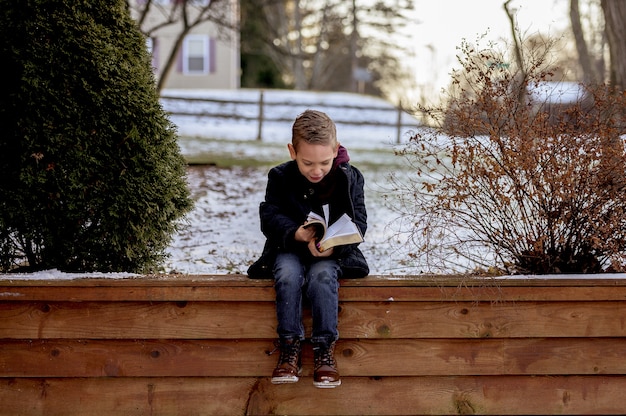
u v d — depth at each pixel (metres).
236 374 2.95
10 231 3.09
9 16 3.04
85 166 3.02
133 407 2.96
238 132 17.05
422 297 2.92
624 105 3.13
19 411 2.94
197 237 5.83
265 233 3.00
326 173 2.83
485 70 3.21
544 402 2.98
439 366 2.96
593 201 3.06
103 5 3.20
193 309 2.93
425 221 3.39
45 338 2.92
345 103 23.62
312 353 2.95
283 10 37.66
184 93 22.50
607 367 2.97
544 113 3.08
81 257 3.12
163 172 3.15
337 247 2.87
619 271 3.12
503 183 3.12
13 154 3.01
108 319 2.92
